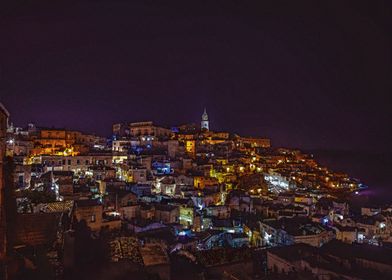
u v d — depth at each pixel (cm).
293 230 7238
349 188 16038
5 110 2819
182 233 7506
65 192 7625
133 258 3738
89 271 3350
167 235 6794
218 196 10856
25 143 12800
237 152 17562
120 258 3666
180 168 13488
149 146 16038
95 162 12431
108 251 3781
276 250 5175
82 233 4103
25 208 5297
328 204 10988
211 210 9562
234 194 11225
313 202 11288
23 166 9444
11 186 3200
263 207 10044
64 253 3378
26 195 6156
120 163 12412
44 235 3719
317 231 7262
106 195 8050
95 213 5381
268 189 13362
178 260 4850
